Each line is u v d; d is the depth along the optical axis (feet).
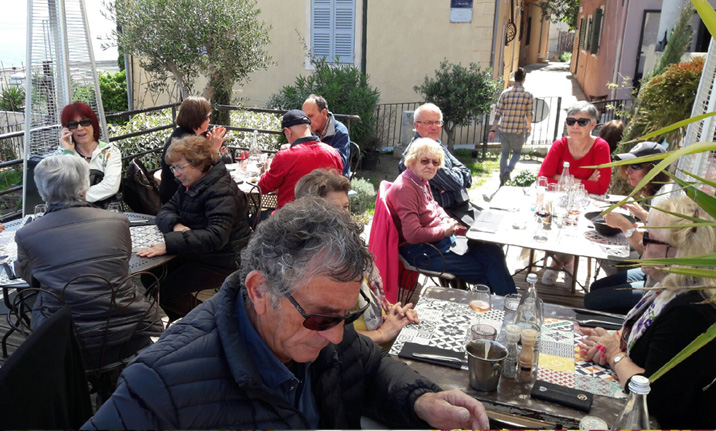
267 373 4.44
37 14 17.63
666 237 7.02
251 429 4.22
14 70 31.04
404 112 33.40
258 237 4.28
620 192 18.20
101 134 19.53
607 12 48.11
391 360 5.76
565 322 8.51
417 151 12.25
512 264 17.13
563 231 12.67
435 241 12.57
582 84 64.39
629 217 12.79
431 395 5.33
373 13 35.50
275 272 4.07
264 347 4.40
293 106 32.12
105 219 9.20
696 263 3.12
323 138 17.95
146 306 9.51
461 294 9.46
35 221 8.98
